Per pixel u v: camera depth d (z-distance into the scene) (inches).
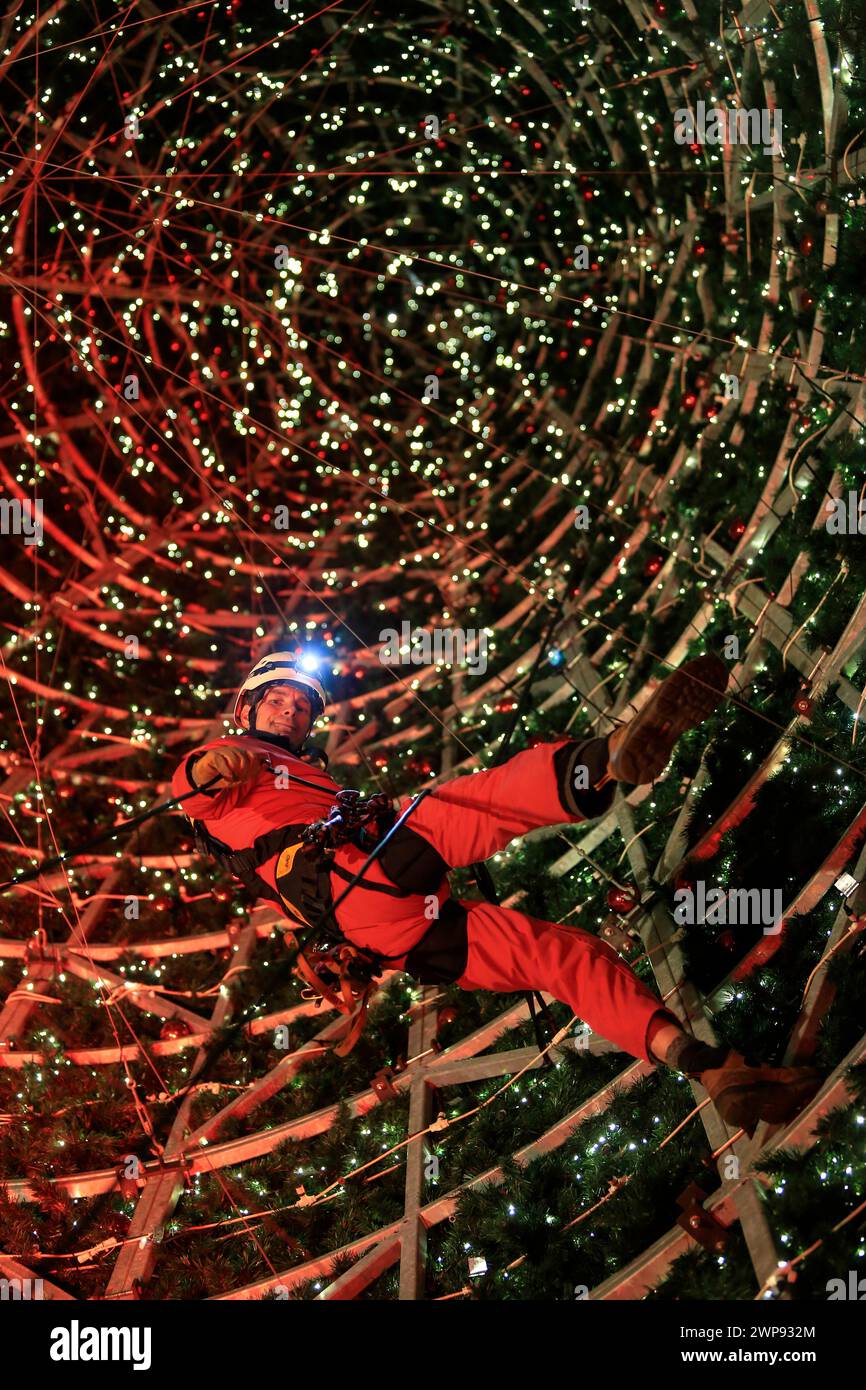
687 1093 110.6
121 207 262.5
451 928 103.3
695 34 183.2
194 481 258.1
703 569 171.3
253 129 280.1
